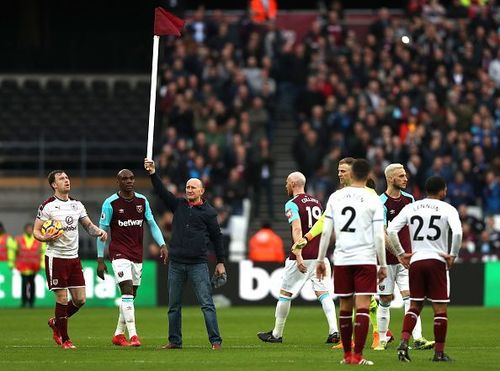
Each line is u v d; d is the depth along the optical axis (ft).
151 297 230.68
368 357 118.42
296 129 290.15
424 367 107.45
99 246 132.87
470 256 241.55
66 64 324.80
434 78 288.51
